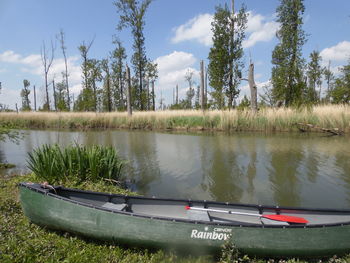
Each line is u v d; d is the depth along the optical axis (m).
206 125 18.47
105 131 18.62
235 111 18.19
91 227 3.54
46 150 6.00
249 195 5.76
